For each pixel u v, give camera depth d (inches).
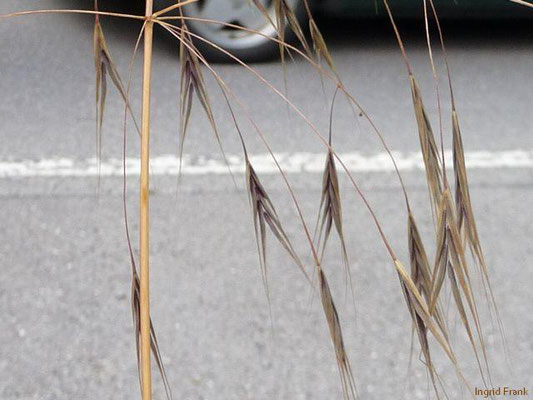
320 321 131.3
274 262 146.2
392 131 192.7
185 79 34.0
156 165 176.4
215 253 148.2
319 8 222.2
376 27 242.7
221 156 179.8
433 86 217.0
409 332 128.6
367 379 119.9
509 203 166.7
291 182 171.6
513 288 139.6
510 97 212.5
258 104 201.0
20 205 161.6
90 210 160.4
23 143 183.8
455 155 31.9
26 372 121.8
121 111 197.0
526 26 251.6
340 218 34.4
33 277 142.1
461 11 227.0
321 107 200.8
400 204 165.5
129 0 236.2
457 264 30.9
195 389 118.5
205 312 133.7
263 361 123.6
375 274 143.8
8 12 244.8
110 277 142.4
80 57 222.8
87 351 126.0
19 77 212.4
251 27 213.5
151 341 34.9
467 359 122.0
